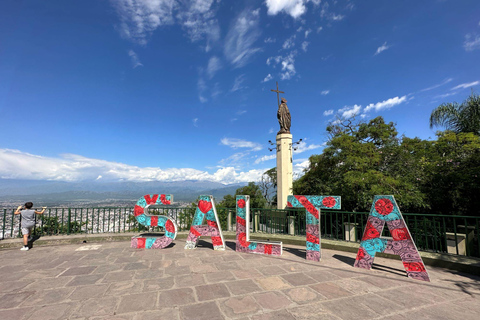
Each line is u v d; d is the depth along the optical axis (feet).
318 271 17.25
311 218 20.22
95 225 31.42
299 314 11.19
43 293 13.38
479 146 27.86
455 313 11.35
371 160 34.06
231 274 16.53
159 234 27.99
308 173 43.09
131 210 30.30
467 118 33.99
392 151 35.68
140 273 16.67
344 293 13.53
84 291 13.65
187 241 23.93
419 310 11.64
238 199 23.16
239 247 22.77
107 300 12.53
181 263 19.04
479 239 17.38
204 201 24.04
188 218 31.76
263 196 74.18
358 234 30.14
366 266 17.83
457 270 17.15
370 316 11.05
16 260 19.88
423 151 35.24
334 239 24.84
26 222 23.63
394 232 16.96
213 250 23.27
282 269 17.63
